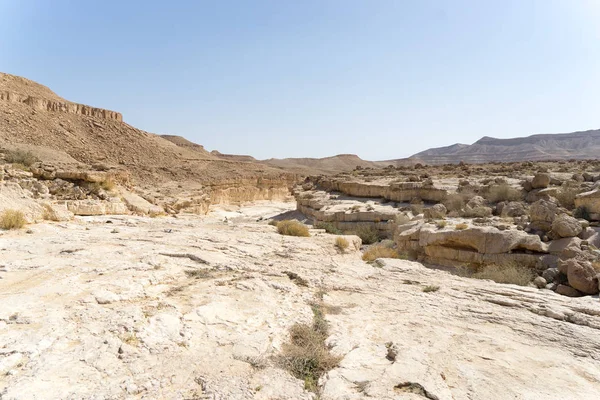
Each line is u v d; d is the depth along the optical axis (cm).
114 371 431
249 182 7800
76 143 6125
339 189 4134
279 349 544
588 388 478
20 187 1496
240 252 1091
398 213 2677
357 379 475
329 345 575
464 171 4684
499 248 1400
